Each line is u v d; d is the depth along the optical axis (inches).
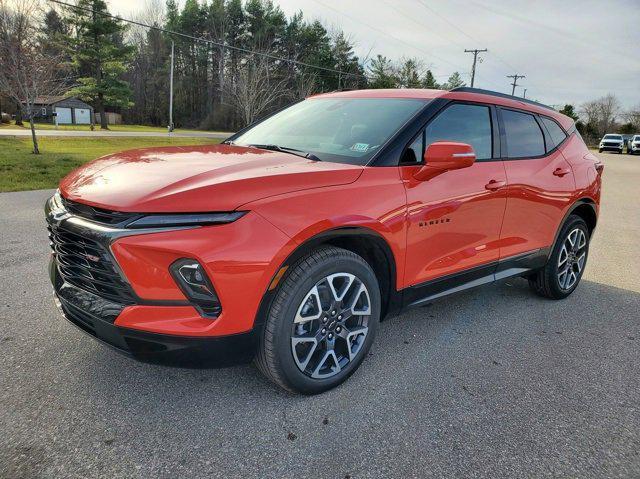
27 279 164.7
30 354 115.3
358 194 101.9
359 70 2273.6
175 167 100.7
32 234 227.0
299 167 102.2
